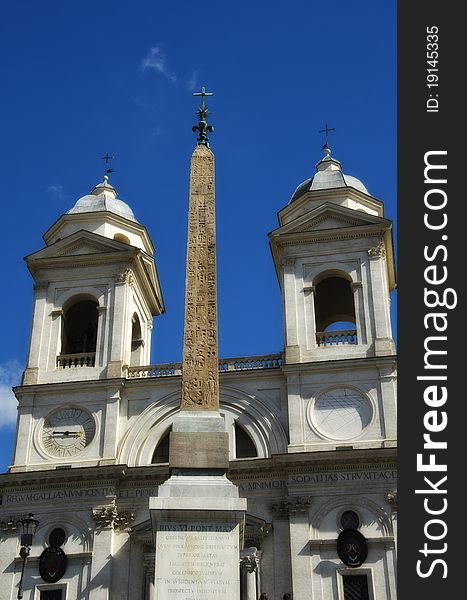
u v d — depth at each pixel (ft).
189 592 71.31
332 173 164.66
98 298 152.56
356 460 128.98
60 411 141.90
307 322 144.87
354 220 152.05
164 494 75.87
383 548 123.54
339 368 138.51
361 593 121.19
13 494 134.62
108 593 124.98
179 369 146.92
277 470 131.85
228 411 139.54
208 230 96.94
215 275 93.56
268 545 127.13
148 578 124.88
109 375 143.33
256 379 141.28
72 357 147.13
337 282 157.58
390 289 163.22
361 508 126.62
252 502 130.93
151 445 138.31
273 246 154.30
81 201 169.48
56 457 137.80
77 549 129.49
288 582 123.85
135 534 129.08
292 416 135.74
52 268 156.46
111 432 138.31
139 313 160.76
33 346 148.66
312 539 124.77
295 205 161.79
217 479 77.92
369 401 135.54
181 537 73.67
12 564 129.29
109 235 163.84
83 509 132.26
